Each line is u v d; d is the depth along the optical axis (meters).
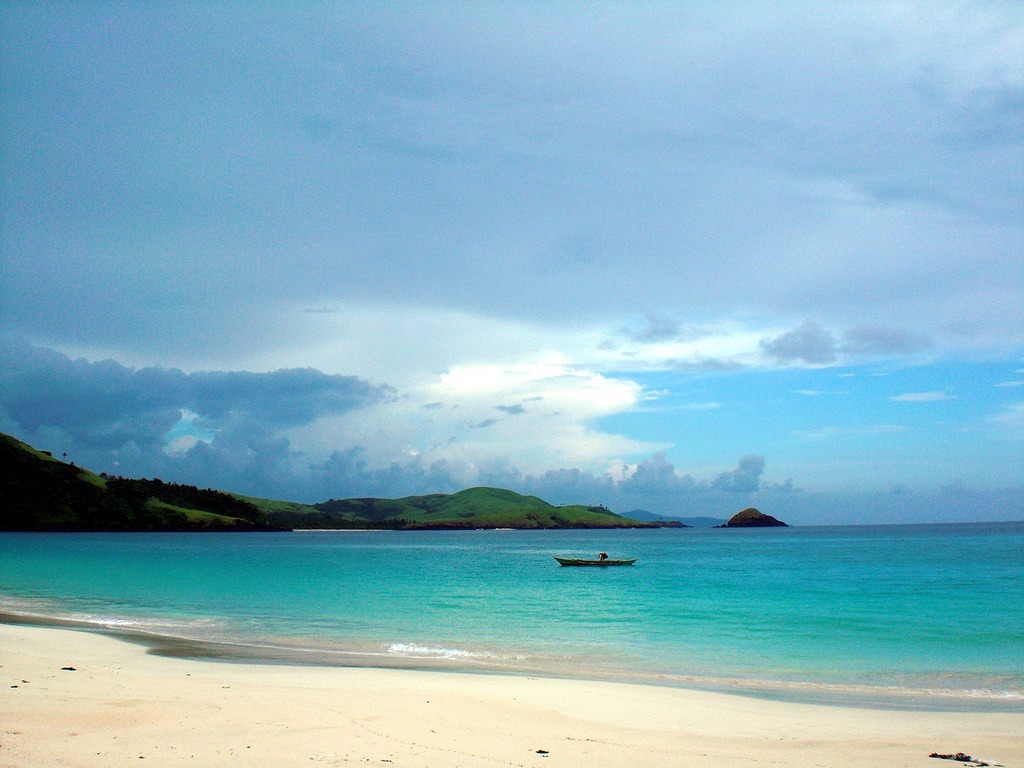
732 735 16.08
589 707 18.81
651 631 36.41
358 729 15.23
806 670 26.47
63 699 17.23
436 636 34.53
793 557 119.38
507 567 98.69
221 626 37.38
